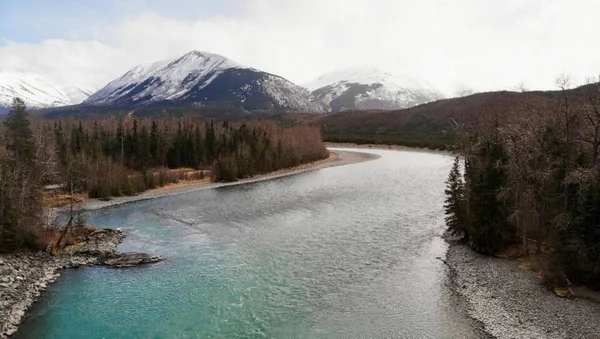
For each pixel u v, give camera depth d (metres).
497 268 35.81
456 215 44.28
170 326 27.83
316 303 30.72
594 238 30.50
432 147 151.62
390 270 36.62
